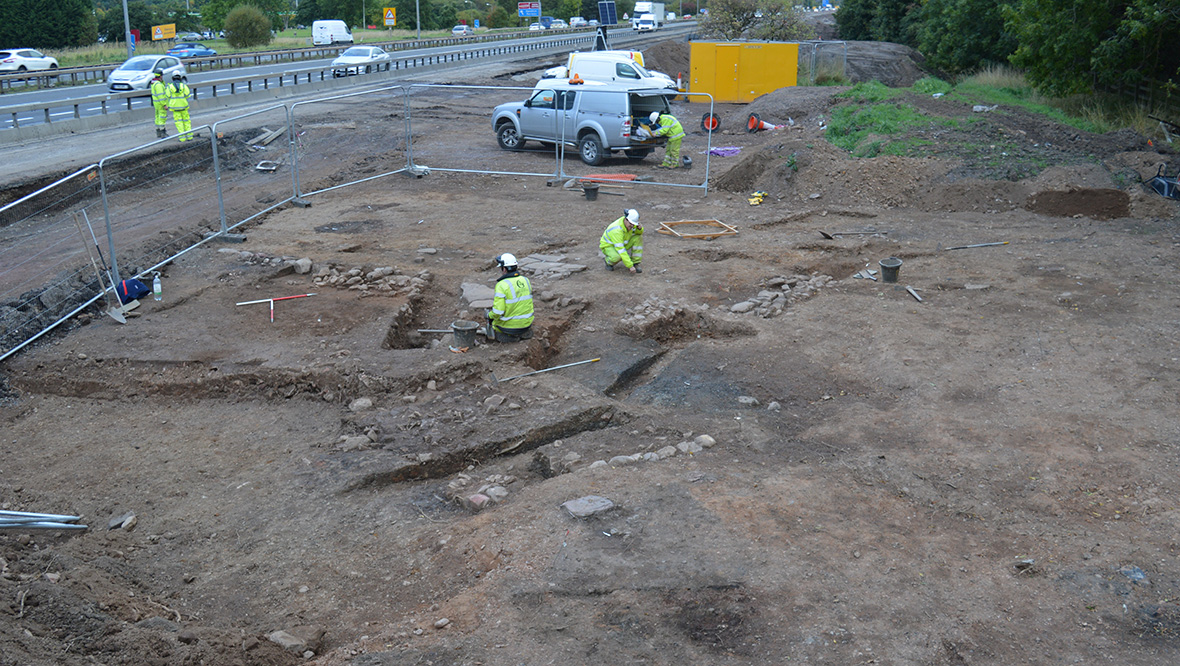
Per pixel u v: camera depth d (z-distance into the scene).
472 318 11.09
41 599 5.29
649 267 13.15
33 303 11.13
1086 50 23.22
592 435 8.12
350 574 6.22
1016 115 22.22
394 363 9.55
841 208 16.95
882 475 7.18
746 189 18.88
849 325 10.74
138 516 7.13
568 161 22.14
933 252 13.71
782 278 12.36
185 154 21.48
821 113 26.52
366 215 16.56
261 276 12.62
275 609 5.87
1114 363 9.38
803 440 7.89
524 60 54.66
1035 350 9.80
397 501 7.27
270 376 9.50
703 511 6.47
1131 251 13.52
